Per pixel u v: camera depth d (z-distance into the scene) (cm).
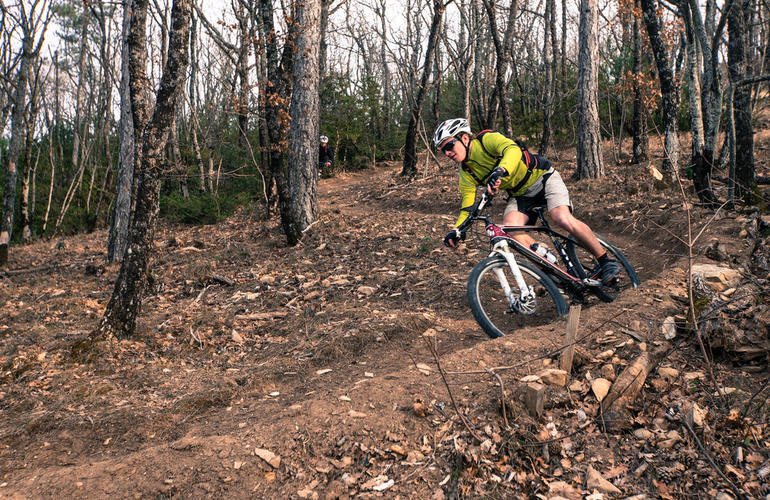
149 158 479
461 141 386
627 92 1382
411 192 1299
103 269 897
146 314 581
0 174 1903
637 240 661
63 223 1712
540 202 419
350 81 2269
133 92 656
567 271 425
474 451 243
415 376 313
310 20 923
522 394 273
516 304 370
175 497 242
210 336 491
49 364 439
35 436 327
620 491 223
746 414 249
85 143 2178
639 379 278
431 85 1535
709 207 610
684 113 1541
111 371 420
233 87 1384
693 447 238
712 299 342
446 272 598
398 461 247
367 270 667
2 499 250
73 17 1941
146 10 622
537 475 236
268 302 580
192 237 1145
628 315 347
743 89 585
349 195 1533
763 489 212
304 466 252
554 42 1980
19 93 1319
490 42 2525
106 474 258
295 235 893
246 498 239
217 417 335
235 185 1727
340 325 461
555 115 1819
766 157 998
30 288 817
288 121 971
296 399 341
